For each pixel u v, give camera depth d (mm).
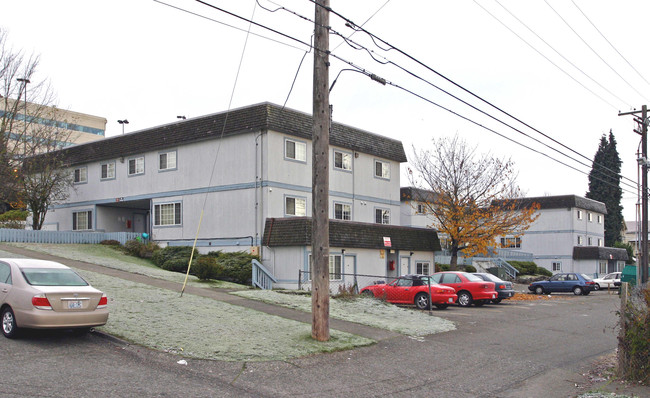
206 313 15312
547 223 58594
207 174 30672
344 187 32938
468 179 34375
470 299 24125
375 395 9539
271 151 28703
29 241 30172
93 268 23516
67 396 8148
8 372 9102
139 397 8344
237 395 8938
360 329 15031
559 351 14102
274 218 27641
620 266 64750
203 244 30406
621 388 10391
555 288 37844
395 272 32531
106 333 12055
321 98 13320
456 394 9914
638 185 30391
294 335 13445
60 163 36062
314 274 13281
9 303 11391
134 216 38625
